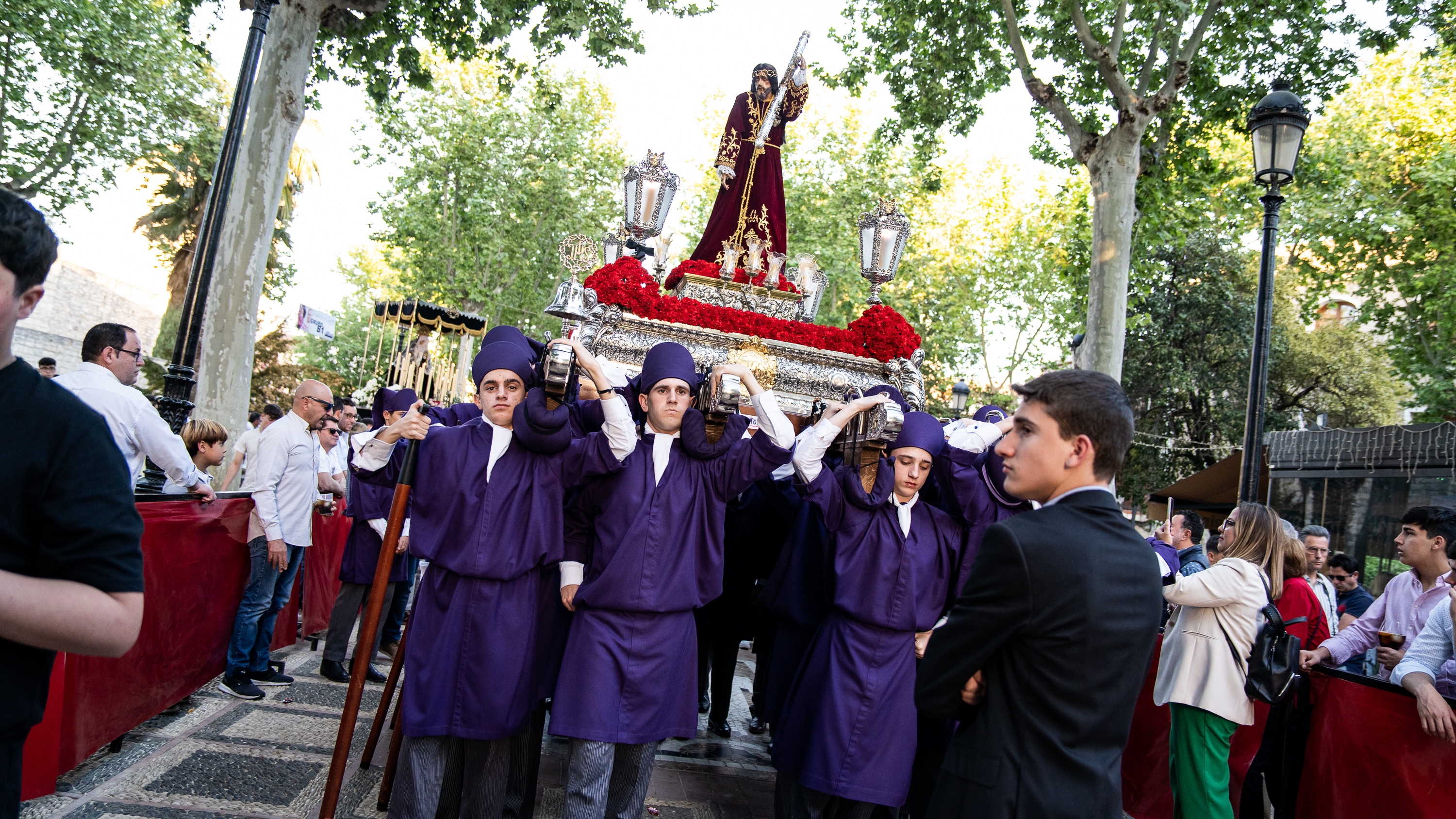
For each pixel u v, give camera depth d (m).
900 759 4.02
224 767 4.45
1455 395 19.81
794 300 6.26
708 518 4.06
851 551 4.19
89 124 21.30
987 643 2.21
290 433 6.04
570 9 13.12
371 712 5.71
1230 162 15.92
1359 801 3.94
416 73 15.27
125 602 1.70
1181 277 27.06
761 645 6.31
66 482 1.68
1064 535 2.22
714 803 4.83
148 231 28.64
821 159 30.81
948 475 4.40
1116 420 2.35
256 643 6.07
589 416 4.45
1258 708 4.61
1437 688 3.90
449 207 30.66
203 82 24.22
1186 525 6.96
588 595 3.86
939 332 32.62
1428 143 20.88
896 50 15.01
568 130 30.38
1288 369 26.42
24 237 1.65
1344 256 21.91
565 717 3.74
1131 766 5.50
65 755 3.96
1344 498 12.73
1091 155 12.96
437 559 3.82
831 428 4.07
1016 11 14.34
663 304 5.30
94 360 4.73
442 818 4.24
